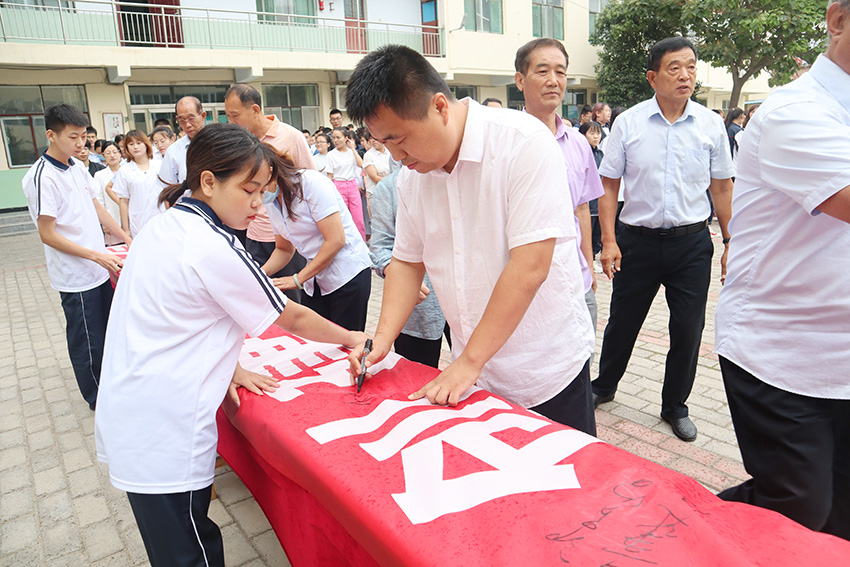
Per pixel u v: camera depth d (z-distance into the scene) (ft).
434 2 48.93
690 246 8.75
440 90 4.21
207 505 5.18
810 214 4.51
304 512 4.85
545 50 8.45
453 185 4.78
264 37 42.98
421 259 5.66
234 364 5.18
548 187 4.41
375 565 3.87
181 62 38.83
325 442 4.28
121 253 12.59
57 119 10.02
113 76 38.52
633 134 8.91
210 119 43.73
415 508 3.38
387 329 5.46
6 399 12.07
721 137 8.70
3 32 34.96
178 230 4.73
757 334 5.16
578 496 3.26
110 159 19.13
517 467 3.64
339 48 46.29
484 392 4.87
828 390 4.85
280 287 8.27
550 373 5.18
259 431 4.94
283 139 10.49
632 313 9.58
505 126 4.54
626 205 9.21
